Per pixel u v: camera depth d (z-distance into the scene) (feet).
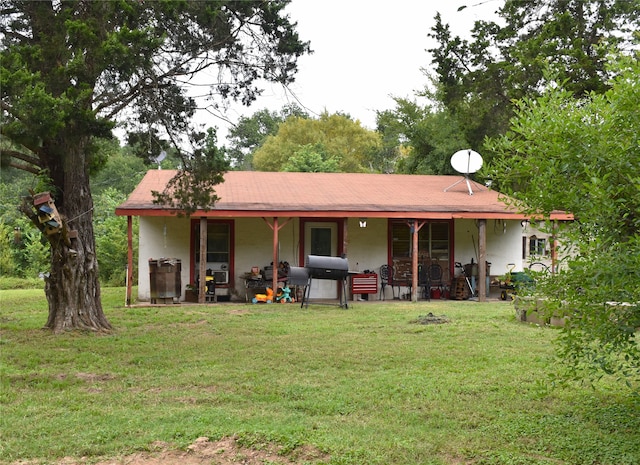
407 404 23.59
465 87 88.17
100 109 37.45
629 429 20.35
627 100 17.02
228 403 23.93
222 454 18.04
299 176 73.92
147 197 59.06
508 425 20.93
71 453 18.30
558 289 17.87
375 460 17.47
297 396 24.85
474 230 67.00
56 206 41.22
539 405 23.32
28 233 101.60
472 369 29.40
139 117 40.40
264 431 19.31
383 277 64.95
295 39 40.98
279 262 63.26
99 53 32.55
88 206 42.16
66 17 34.24
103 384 27.32
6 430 20.40
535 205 18.51
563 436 19.70
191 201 45.21
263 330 42.27
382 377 27.89
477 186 72.13
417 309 54.24
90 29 33.42
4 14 35.96
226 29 39.52
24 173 97.30
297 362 31.60
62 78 32.78
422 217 60.44
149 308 54.60
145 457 17.97
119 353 34.37
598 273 15.98
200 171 43.27
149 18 36.78
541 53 76.84
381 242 65.57
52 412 22.65
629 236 16.93
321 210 58.70
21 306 56.75
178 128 42.09
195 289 60.44
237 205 57.72
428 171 106.22
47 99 30.04
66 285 41.50
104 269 87.76
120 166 134.41
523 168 18.60
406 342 37.01
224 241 63.00
